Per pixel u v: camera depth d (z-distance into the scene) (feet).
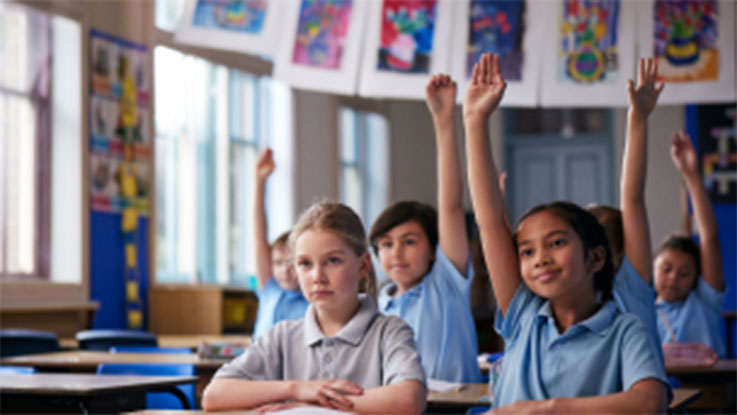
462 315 9.30
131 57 22.89
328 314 6.56
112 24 22.84
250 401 6.28
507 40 14.90
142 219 23.25
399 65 14.97
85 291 21.24
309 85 15.08
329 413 5.67
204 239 25.75
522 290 6.16
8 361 12.73
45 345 16.06
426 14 15.06
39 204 20.98
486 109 6.35
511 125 36.58
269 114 28.50
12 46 20.31
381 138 34.12
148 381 9.09
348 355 6.44
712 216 11.84
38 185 20.95
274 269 12.81
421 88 14.93
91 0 22.07
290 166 28.60
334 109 30.86
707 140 26.76
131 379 9.34
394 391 6.07
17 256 20.38
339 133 31.37
